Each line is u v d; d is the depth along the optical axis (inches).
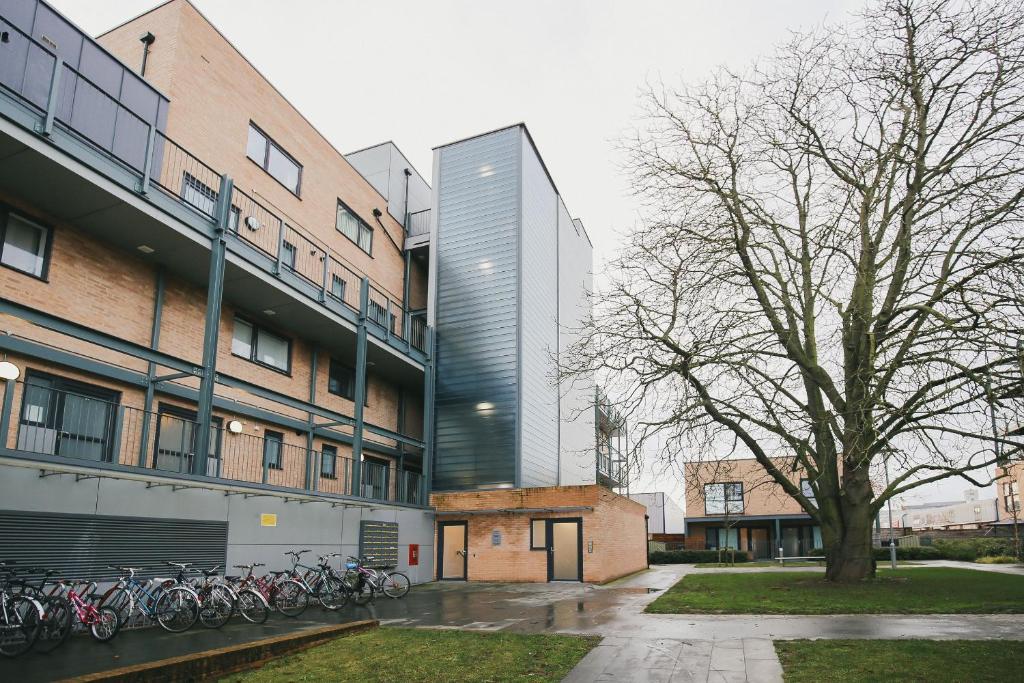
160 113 581.0
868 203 534.6
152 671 256.8
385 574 592.1
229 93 671.1
